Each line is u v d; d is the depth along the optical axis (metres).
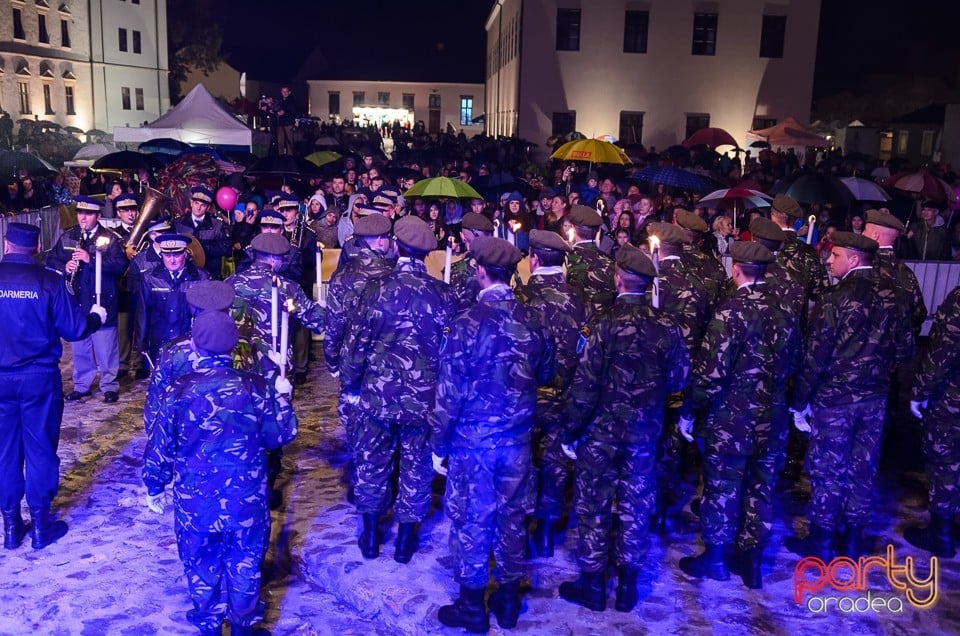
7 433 5.47
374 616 5.09
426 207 12.24
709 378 4.92
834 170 25.22
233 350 4.82
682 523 6.08
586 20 36.00
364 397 5.21
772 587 5.22
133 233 8.61
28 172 19.03
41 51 44.28
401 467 5.32
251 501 4.33
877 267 6.20
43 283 5.44
